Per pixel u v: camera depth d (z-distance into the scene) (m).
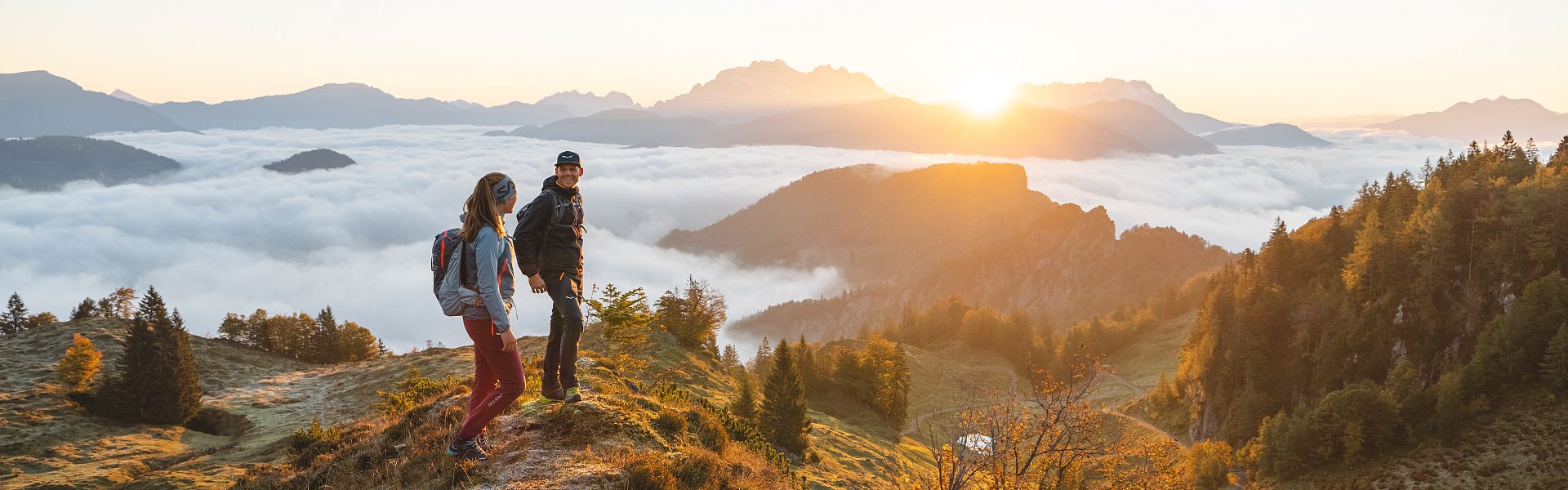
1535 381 79.44
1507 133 137.50
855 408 93.19
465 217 7.91
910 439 88.25
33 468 57.53
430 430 10.35
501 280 7.99
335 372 95.56
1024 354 173.00
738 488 9.00
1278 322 111.94
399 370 86.69
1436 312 96.25
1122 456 23.38
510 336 7.97
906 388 97.12
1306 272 122.62
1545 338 80.06
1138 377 158.50
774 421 54.16
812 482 46.72
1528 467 69.50
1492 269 94.12
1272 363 109.06
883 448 70.00
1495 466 71.62
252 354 105.94
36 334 102.44
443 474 8.52
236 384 88.56
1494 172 124.06
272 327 114.56
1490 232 97.38
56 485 51.50
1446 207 102.50
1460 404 79.56
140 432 68.50
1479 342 85.19
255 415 75.25
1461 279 97.62
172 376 71.69
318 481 10.45
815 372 95.94
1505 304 90.25
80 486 51.47
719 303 83.88
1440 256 99.25
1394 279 103.25
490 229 7.76
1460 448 76.31
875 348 97.56
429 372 81.25
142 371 70.50
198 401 74.25
